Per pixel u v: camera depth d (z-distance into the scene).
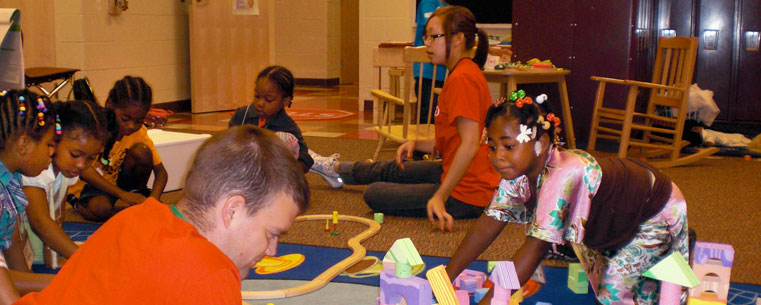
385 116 6.96
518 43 6.15
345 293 2.34
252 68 8.29
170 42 7.71
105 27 6.87
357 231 3.12
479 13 7.20
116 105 2.87
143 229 1.06
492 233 2.05
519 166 1.76
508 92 5.31
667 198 1.92
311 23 11.48
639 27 5.96
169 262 1.01
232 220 1.07
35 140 1.71
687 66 4.95
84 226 3.18
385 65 6.75
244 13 8.09
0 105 1.67
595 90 5.95
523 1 6.08
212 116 7.57
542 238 1.81
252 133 1.11
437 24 3.08
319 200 3.76
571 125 5.58
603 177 1.83
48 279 1.74
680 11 6.79
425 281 1.45
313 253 2.79
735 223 3.36
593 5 5.86
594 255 2.08
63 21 6.61
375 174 3.74
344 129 6.62
